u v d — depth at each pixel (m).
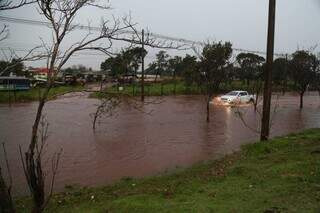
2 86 51.03
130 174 12.48
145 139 19.30
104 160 14.56
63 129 22.28
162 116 29.88
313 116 31.89
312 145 13.66
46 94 4.53
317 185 8.40
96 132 21.34
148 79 84.38
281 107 41.50
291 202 7.41
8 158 14.67
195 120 27.62
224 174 10.26
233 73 60.66
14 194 10.15
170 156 15.37
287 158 11.52
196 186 9.19
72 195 9.60
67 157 14.92
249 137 20.20
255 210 7.03
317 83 46.78
